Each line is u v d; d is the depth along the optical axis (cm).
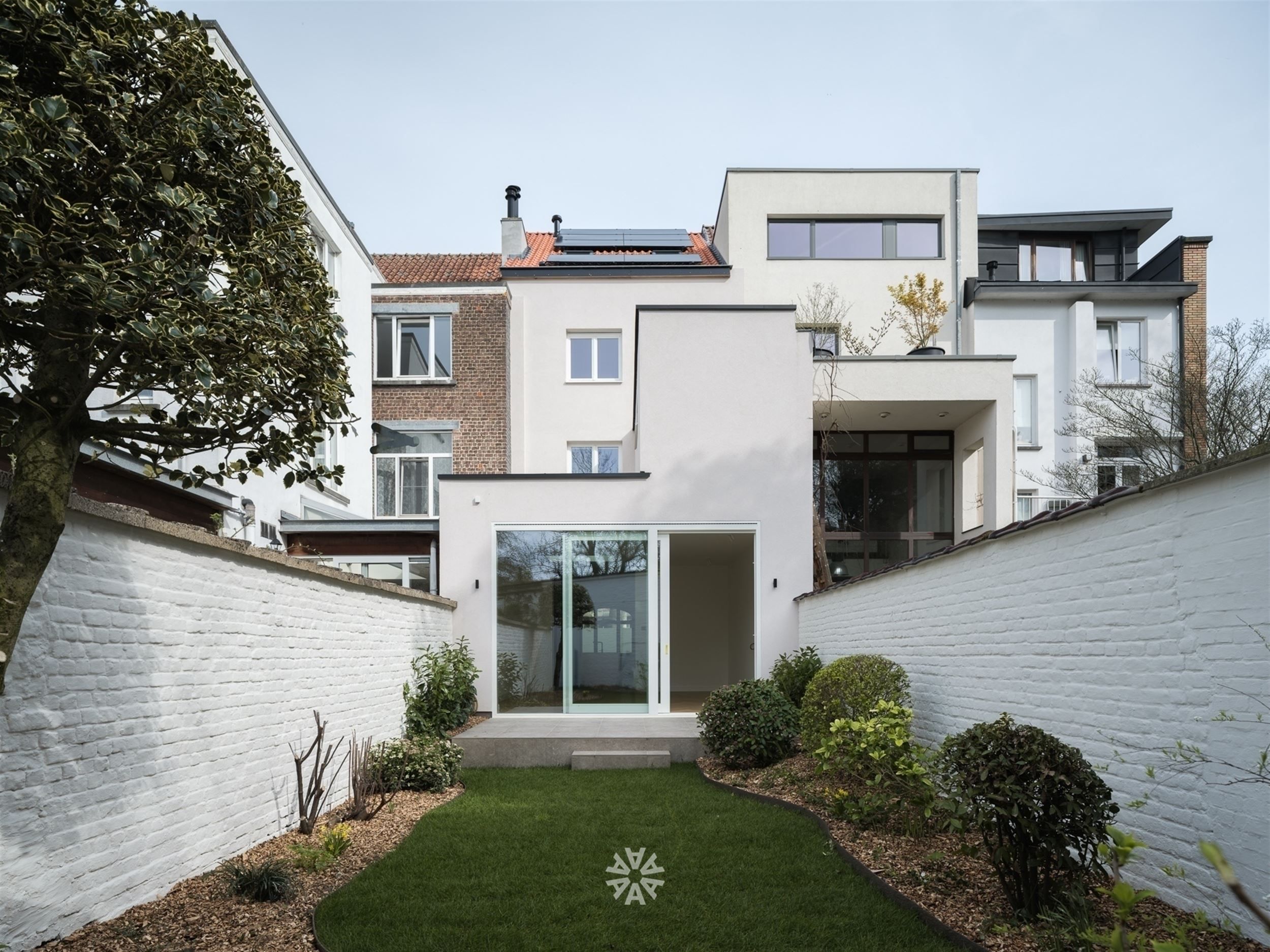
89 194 331
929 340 1823
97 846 389
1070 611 482
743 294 1864
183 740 468
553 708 1181
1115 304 1831
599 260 1944
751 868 520
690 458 1224
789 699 995
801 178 1889
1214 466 352
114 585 409
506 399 1784
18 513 313
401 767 765
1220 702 357
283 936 396
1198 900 365
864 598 888
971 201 1886
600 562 1208
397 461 1777
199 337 333
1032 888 393
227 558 527
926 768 564
